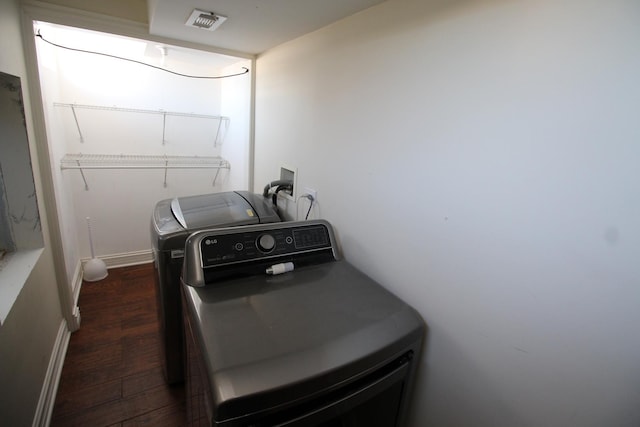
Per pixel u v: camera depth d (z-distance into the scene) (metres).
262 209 1.76
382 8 1.14
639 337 0.60
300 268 1.28
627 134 0.59
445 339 1.00
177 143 3.17
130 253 3.15
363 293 1.13
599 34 0.61
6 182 1.51
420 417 1.14
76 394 1.67
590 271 0.66
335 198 1.50
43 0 1.60
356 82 1.30
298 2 1.21
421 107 1.01
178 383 1.76
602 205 0.63
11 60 1.41
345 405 0.84
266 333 0.88
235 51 2.18
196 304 1.00
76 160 2.73
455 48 0.88
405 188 1.10
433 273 1.02
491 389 0.88
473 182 0.87
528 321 0.78
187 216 1.62
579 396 0.70
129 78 2.83
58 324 1.92
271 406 0.72
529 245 0.76
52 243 1.89
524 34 0.73
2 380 1.05
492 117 0.81
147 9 1.79
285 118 1.93
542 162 0.72
